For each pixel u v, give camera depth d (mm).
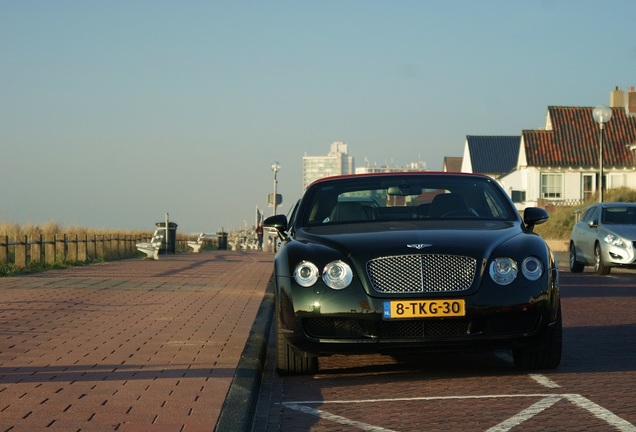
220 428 5754
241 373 7668
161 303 13617
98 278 18656
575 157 58719
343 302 7930
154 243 31391
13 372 7719
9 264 21375
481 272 7945
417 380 8109
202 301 14023
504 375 8234
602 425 6117
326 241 8398
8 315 11820
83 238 26984
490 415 6504
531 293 7965
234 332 10344
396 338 7898
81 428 5723
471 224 8867
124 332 10273
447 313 7832
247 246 68812
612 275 22953
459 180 9805
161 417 6047
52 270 22016
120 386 7117
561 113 61188
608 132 60000
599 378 7965
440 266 7934
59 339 9680
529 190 59125
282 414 6805
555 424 6172
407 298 7848
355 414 6707
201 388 7043
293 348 8227
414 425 6266
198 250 45844
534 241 8328
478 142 82062
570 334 11266
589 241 23406
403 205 9484
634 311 13961
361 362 9320
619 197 51219
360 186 9758
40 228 31594
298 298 8062
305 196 9805
